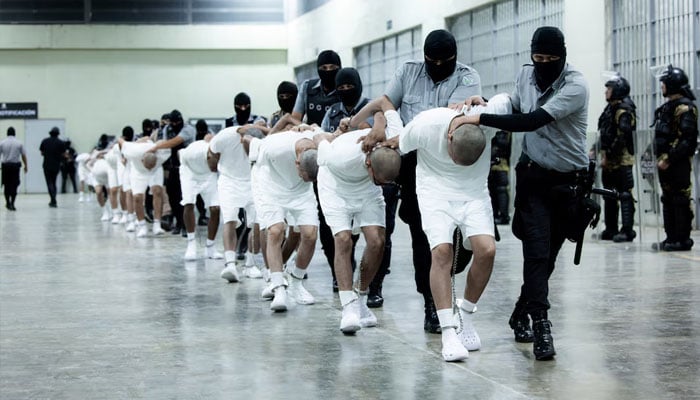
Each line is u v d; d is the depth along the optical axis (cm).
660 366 480
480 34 1731
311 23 2767
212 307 696
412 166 559
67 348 550
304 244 682
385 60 2209
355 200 578
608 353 511
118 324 628
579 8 1419
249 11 3067
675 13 1254
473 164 499
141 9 3061
